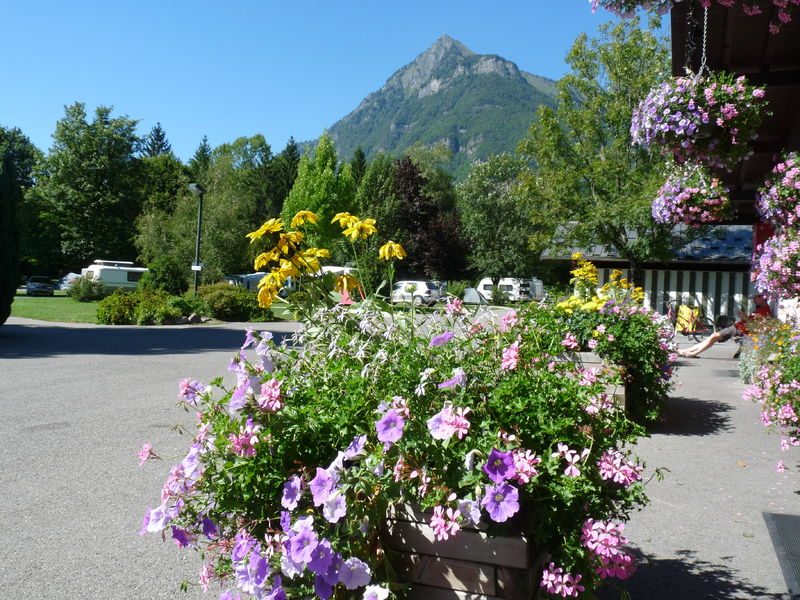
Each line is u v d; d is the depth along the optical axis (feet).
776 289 24.91
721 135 20.65
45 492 16.69
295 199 183.52
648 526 14.51
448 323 11.03
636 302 27.37
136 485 17.30
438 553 8.02
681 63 25.35
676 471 19.01
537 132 78.74
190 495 8.56
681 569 12.20
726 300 77.56
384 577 7.92
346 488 7.15
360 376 8.86
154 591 11.41
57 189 177.37
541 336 11.23
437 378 8.66
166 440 22.33
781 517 14.79
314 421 8.13
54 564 12.48
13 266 57.98
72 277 160.56
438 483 7.66
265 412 8.07
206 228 134.31
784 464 19.79
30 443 21.70
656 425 25.57
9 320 80.18
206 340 60.90
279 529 8.03
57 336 61.82
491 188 166.20
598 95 75.15
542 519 7.94
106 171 181.47
